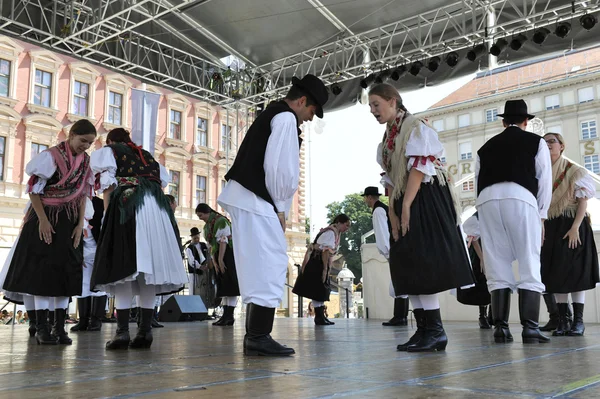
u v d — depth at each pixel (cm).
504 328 312
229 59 1298
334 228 622
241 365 196
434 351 249
